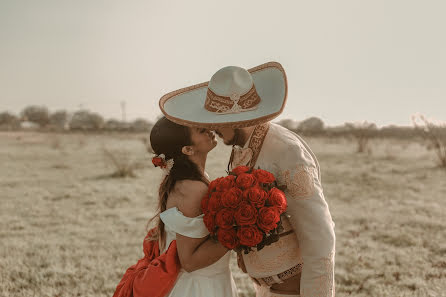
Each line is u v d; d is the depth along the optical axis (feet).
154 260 7.33
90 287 14.96
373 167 50.03
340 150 82.84
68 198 32.71
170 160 7.17
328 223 6.53
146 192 34.86
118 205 29.76
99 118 242.37
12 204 30.30
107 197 32.73
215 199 6.50
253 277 7.48
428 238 20.75
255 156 7.06
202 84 8.11
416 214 25.96
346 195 32.78
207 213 6.66
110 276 16.21
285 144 6.74
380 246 19.57
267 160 6.91
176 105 7.59
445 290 14.38
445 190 34.40
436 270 16.37
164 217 7.00
